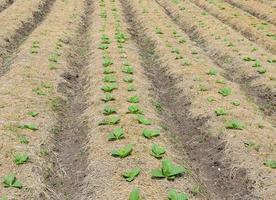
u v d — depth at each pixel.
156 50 19.05
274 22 25.08
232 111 12.23
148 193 8.12
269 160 9.59
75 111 13.15
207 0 30.45
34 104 12.37
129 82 14.38
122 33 20.61
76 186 9.20
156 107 13.10
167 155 9.64
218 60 18.39
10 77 14.44
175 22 25.55
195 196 8.55
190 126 12.20
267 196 8.58
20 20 22.33
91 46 19.05
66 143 11.14
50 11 26.92
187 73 15.62
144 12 26.17
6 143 9.84
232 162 9.90
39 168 9.31
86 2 29.81
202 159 10.53
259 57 17.56
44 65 15.80
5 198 8.00
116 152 9.34
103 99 12.70
